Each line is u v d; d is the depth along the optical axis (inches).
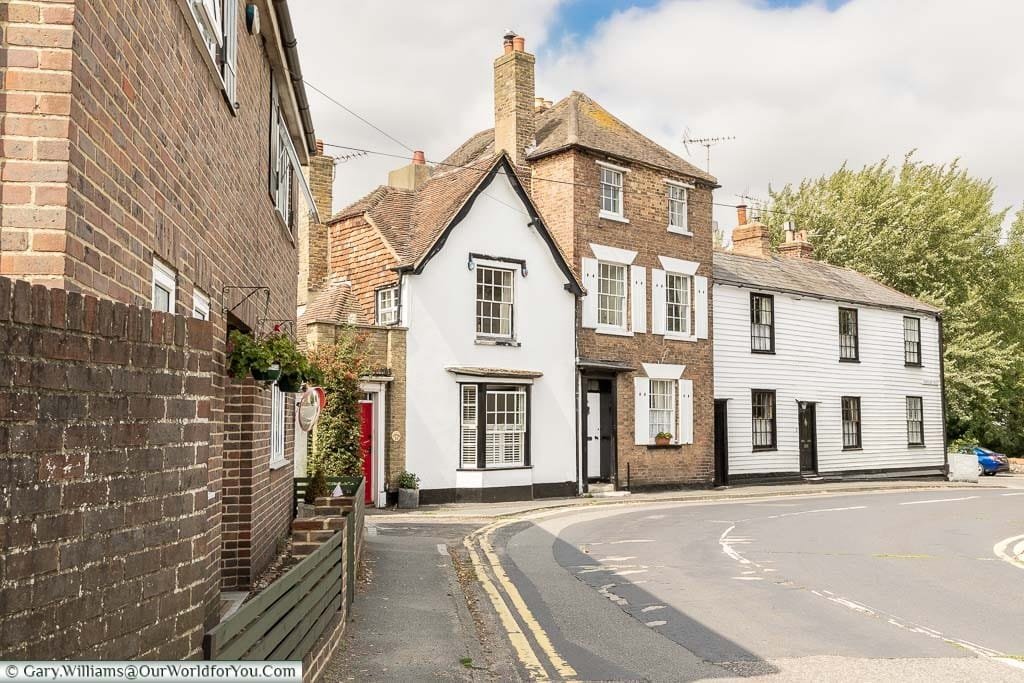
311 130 559.8
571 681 269.4
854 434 1272.1
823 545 577.0
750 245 1306.6
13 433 113.7
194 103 276.7
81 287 176.7
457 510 768.3
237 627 162.1
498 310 885.2
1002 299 1684.3
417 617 335.3
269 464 434.9
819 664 290.4
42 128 168.2
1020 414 1702.8
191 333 163.0
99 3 186.5
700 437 1053.8
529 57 1006.4
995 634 334.3
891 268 1673.2
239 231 366.3
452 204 862.5
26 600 115.0
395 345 801.6
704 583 437.7
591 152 965.8
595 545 572.4
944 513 796.6
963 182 1825.8
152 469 148.6
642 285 1008.9
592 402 983.6
